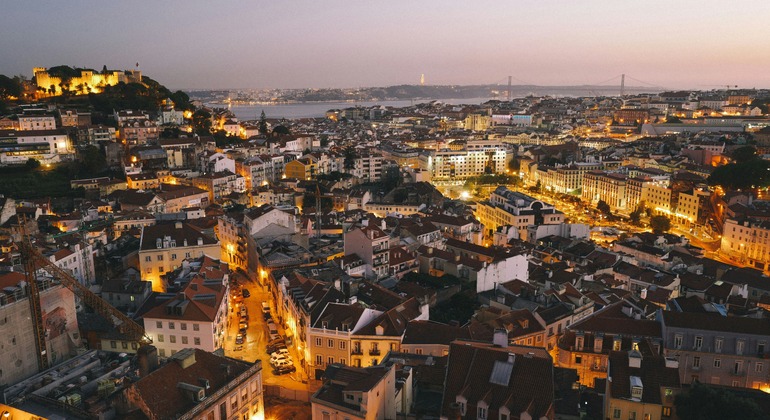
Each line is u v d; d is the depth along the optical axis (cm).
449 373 8656
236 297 18188
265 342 15038
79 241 18775
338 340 12575
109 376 10388
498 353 8650
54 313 12419
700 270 19600
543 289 15488
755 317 12262
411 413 8856
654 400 8362
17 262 15200
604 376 11406
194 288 14450
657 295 16338
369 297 14550
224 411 9219
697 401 8006
